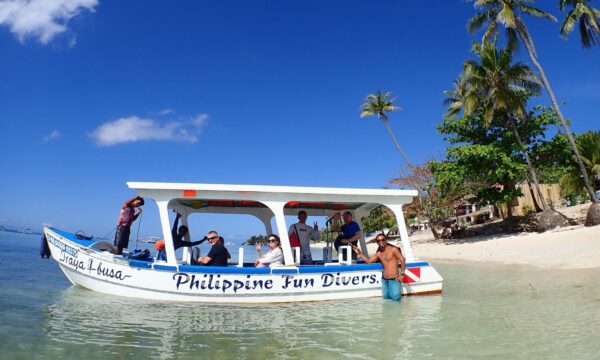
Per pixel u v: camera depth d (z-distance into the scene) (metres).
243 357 5.00
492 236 28.81
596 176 29.47
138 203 9.27
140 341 5.54
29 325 6.07
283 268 8.44
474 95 28.02
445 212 33.81
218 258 8.76
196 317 6.95
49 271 12.48
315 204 10.56
